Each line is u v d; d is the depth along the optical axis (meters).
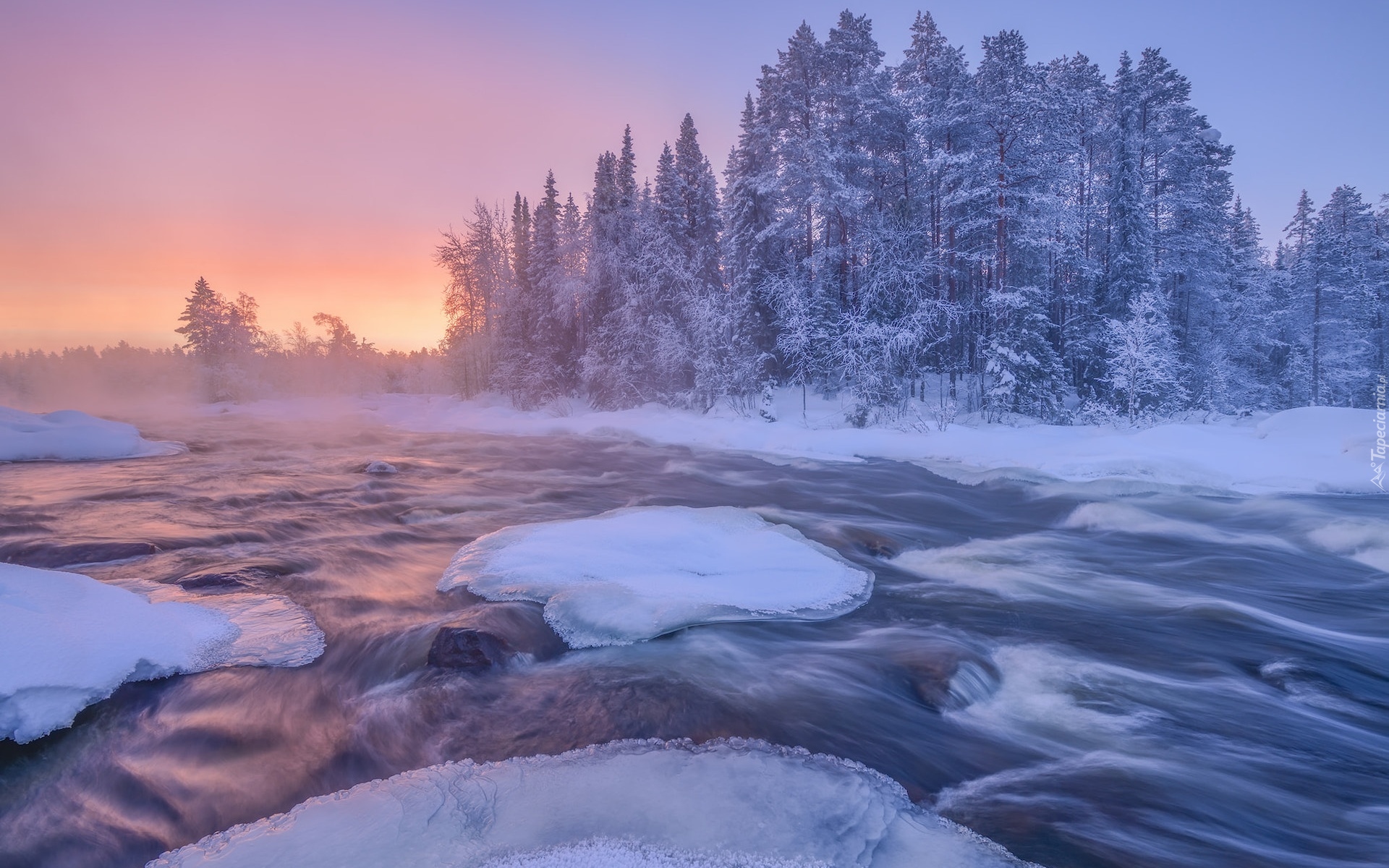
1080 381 31.52
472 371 53.03
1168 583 9.24
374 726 4.96
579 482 18.42
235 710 5.15
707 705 5.17
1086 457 17.64
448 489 16.50
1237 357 40.62
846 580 8.59
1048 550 11.16
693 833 3.44
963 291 34.25
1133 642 6.96
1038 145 29.88
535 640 6.27
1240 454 17.06
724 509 11.33
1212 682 5.98
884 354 28.33
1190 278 36.28
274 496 14.73
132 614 5.86
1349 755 4.78
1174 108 36.19
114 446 22.84
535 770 4.19
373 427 38.50
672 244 36.06
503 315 47.25
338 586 8.22
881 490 17.25
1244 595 8.80
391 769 4.46
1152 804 4.05
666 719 4.95
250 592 7.80
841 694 5.46
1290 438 18.81
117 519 12.12
